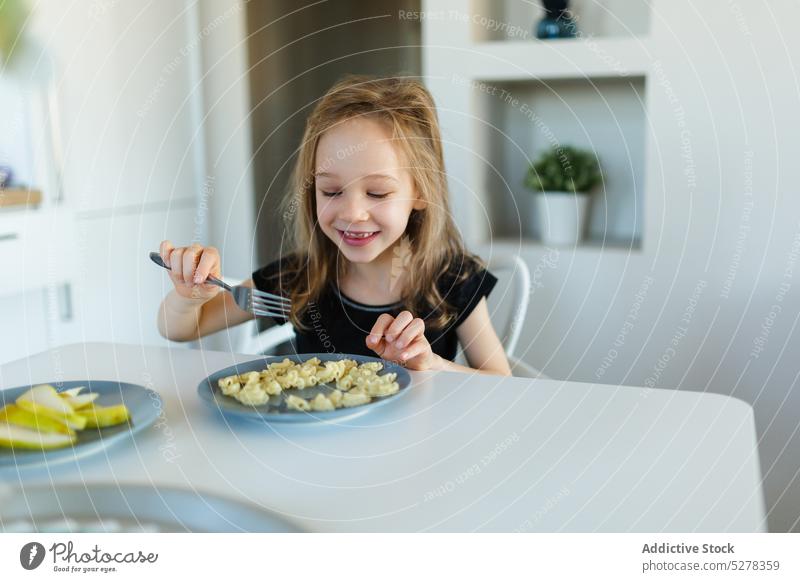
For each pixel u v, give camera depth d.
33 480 0.50
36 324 1.50
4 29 1.42
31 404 0.56
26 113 1.47
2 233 1.40
